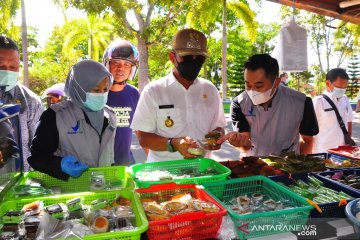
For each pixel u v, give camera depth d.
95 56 23.78
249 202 1.74
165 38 13.44
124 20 10.71
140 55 12.62
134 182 1.92
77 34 22.14
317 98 4.05
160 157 2.84
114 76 3.18
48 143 2.13
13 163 1.93
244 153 3.00
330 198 1.74
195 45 2.55
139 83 12.79
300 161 2.32
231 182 1.92
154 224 1.41
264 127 2.87
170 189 1.81
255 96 2.66
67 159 1.96
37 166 1.99
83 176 2.17
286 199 1.75
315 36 24.33
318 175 2.10
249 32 16.12
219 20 21.14
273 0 3.80
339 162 2.62
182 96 2.81
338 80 3.86
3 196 1.72
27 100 2.91
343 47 24.94
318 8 3.97
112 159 2.42
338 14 4.16
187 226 1.47
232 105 3.06
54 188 2.07
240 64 33.09
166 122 2.76
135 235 1.35
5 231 1.44
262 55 2.66
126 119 3.26
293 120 2.83
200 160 2.41
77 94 2.19
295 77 32.53
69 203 1.61
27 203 1.68
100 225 1.44
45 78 28.05
